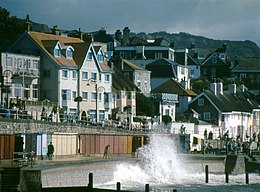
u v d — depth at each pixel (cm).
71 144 10212
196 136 14888
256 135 18438
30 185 6994
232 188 10056
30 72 12731
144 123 13838
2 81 10975
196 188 9712
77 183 8331
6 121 8800
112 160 9475
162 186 9644
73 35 15812
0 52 12538
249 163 12762
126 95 15288
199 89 19550
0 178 6750
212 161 12081
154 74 19675
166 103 16338
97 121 12200
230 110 17138
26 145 9031
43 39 13600
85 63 13788
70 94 13375
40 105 11938
